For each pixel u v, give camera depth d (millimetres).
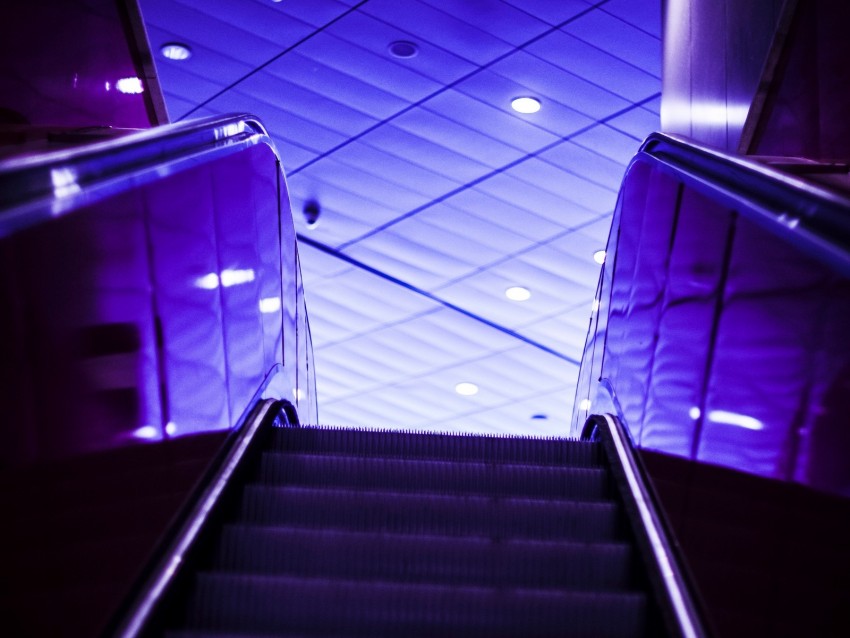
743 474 3113
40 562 2373
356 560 3818
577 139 10758
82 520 2674
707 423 3641
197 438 4109
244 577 3443
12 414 2328
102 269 3084
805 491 2617
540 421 19719
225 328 4844
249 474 4617
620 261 6176
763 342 3168
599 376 6688
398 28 9258
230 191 5086
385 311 15328
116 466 3000
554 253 13109
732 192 3355
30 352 2477
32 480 2385
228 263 4980
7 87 4785
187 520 3719
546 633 3402
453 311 15102
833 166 4043
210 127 4340
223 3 9008
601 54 9438
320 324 16000
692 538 3518
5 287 2373
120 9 6160
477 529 4250
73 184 2641
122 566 2982
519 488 4750
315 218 12828
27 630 2277
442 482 4742
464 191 11922
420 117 10633
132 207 3445
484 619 3396
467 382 17844
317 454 4840
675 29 7918
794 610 2553
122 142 3223
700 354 3904
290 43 9586
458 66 9766
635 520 4051
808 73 4977
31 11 5035
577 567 3840
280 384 6359
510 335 15719
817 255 2443
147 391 3432
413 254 13516
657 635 3301
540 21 9031
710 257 3959
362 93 10305
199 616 3377
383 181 11867
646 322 5082
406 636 3361
